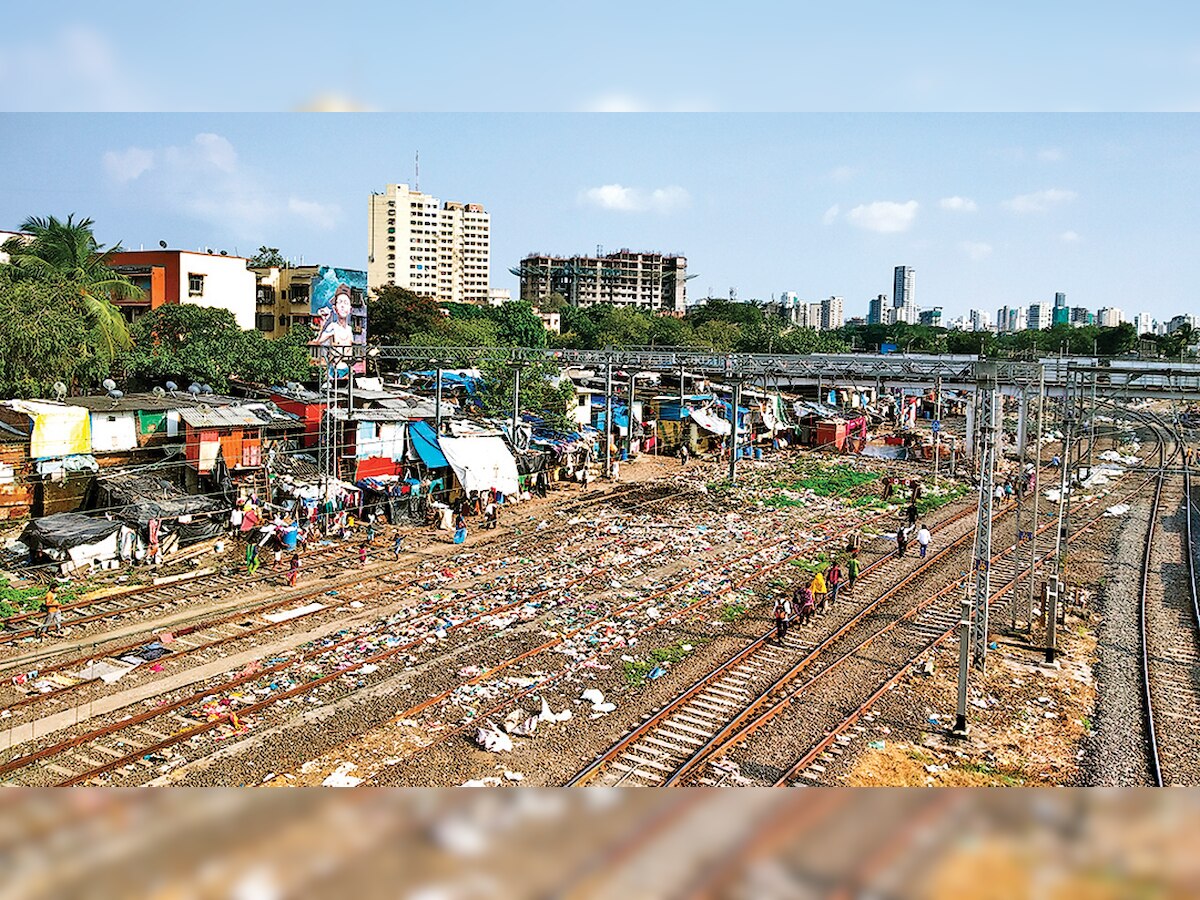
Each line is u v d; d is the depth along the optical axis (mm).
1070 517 40750
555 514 38219
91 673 19766
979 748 17594
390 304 75812
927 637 24000
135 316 60750
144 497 30359
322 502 33281
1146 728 18531
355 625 23391
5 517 31062
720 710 18922
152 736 17062
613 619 24359
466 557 30547
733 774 16281
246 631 22578
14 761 15766
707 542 33594
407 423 39000
